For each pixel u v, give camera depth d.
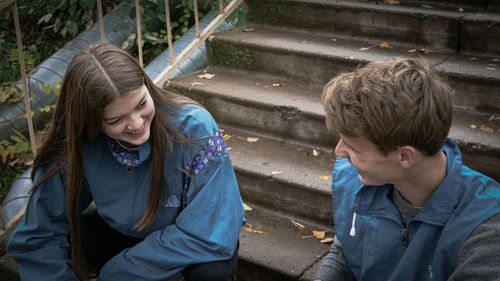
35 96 3.52
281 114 2.87
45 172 1.91
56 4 4.48
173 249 1.87
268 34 3.46
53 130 1.83
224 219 1.92
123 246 2.14
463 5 3.27
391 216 1.51
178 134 1.86
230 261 1.95
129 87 1.61
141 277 1.88
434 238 1.43
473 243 1.30
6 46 4.33
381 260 1.56
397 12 3.11
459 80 2.68
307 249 2.35
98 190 1.93
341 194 1.68
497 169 2.33
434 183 1.40
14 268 2.49
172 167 1.90
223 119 3.12
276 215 2.64
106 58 1.65
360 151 1.33
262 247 2.37
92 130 1.73
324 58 3.03
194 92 3.14
